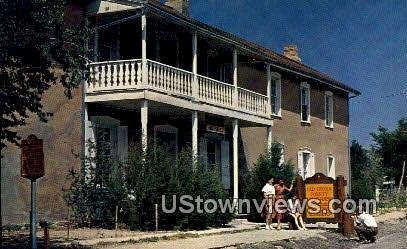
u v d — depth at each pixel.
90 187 20.19
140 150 20.75
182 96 23.28
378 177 45.22
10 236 16.88
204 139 28.50
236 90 27.27
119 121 23.58
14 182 19.06
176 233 18.64
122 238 16.62
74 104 21.39
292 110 35.88
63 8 13.06
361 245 20.53
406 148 58.97
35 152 11.16
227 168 30.11
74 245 15.02
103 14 21.81
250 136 32.53
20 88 13.08
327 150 40.16
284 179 26.22
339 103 42.69
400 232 26.31
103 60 22.94
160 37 25.45
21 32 12.20
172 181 20.33
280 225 23.36
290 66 33.81
